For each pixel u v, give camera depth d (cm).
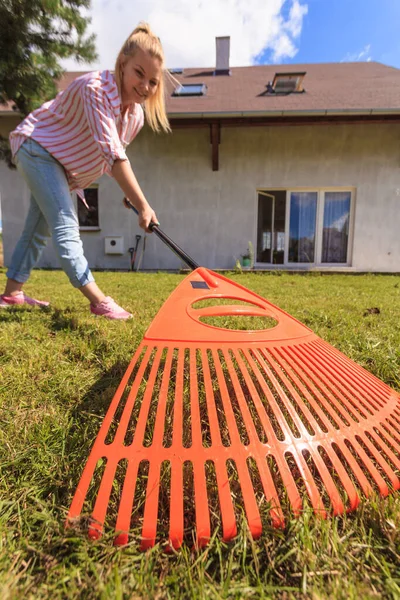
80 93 179
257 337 105
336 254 791
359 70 1046
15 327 187
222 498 65
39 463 83
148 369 131
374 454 77
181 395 81
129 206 212
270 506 66
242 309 119
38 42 491
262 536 62
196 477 67
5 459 84
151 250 788
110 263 796
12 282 242
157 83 189
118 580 53
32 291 353
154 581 54
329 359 107
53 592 53
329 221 783
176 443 72
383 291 417
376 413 90
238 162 762
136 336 171
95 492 72
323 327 204
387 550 62
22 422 100
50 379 125
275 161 759
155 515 63
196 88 882
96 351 154
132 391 83
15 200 771
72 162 197
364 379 105
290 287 450
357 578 56
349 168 752
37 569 56
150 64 178
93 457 70
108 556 58
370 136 740
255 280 562
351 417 88
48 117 196
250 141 756
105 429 75
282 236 793
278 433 93
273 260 798
